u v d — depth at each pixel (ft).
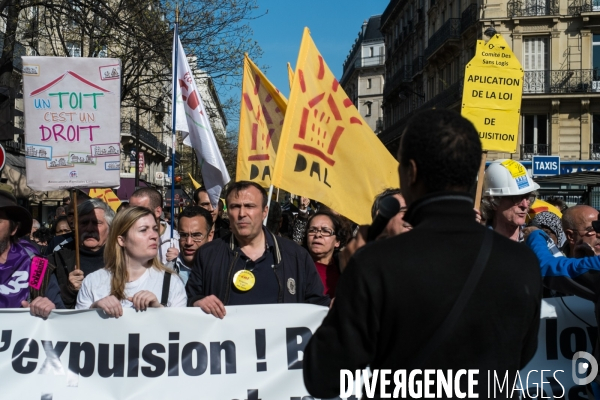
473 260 7.11
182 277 18.29
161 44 55.21
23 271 15.24
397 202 7.61
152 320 13.33
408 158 7.50
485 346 7.04
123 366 13.32
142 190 21.07
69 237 19.27
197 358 13.29
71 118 16.33
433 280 6.98
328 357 7.20
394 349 7.09
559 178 46.34
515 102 18.76
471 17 105.19
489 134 18.72
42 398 13.23
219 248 14.24
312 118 17.39
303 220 28.17
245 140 21.97
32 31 57.26
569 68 97.04
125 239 13.60
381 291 7.01
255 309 13.41
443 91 119.85
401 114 165.99
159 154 175.52
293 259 14.15
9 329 13.42
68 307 15.76
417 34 148.25
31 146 16.29
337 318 7.18
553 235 19.20
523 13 98.12
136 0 55.52
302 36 17.60
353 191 17.43
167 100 71.15
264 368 13.33
